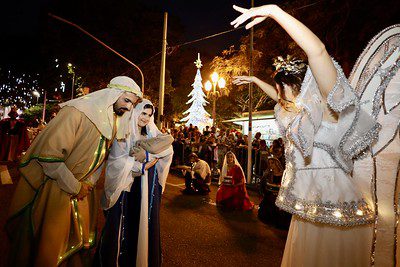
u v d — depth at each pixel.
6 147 10.06
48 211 2.51
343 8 10.62
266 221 6.41
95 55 26.66
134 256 3.01
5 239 4.27
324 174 1.82
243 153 12.17
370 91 1.74
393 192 1.71
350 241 1.77
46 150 2.46
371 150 1.75
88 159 2.71
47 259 2.47
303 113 1.86
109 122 2.72
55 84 36.44
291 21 1.61
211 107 38.53
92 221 3.05
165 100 39.94
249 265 4.25
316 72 1.64
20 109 50.78
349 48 10.75
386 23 9.72
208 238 5.25
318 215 1.78
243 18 1.68
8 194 6.98
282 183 2.06
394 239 1.69
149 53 28.20
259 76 16.14
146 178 3.17
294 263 1.93
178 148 14.77
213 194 9.29
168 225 5.85
